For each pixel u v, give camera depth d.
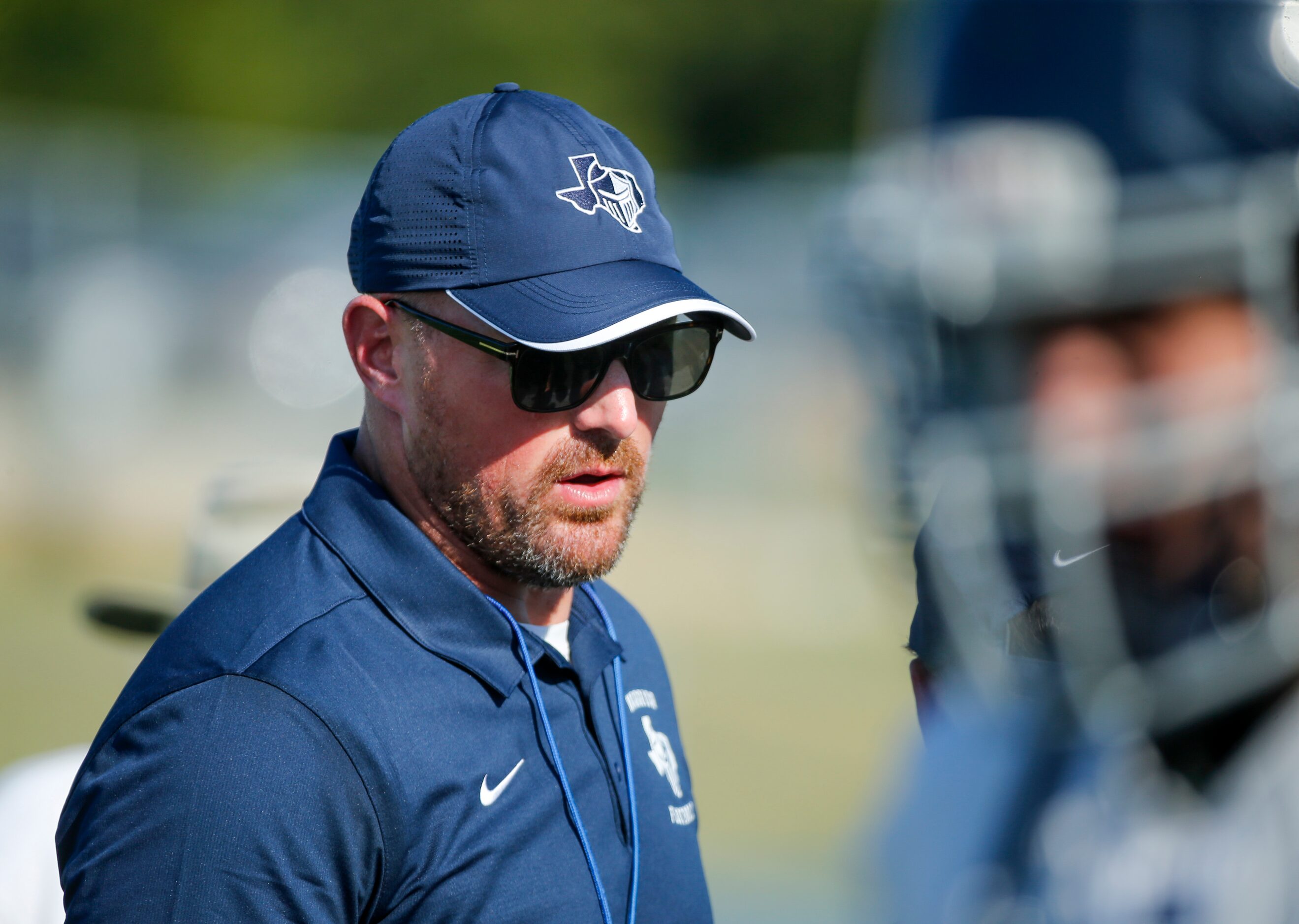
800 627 35.41
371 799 5.73
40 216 43.12
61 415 41.44
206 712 5.73
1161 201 2.64
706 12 61.50
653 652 8.12
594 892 6.27
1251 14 2.64
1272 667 2.84
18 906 7.37
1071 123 2.71
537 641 6.59
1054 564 2.82
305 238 45.69
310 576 6.32
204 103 62.50
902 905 3.34
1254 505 2.75
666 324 6.92
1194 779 2.95
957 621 3.08
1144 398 2.68
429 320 6.62
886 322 3.03
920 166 2.95
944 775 3.28
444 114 6.88
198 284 44.09
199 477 41.78
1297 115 2.62
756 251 36.75
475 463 6.62
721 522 38.12
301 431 44.44
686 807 7.41
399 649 6.14
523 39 64.19
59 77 61.97
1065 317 2.71
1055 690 3.03
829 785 22.73
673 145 61.69
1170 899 2.87
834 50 57.53
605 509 6.76
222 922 5.44
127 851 5.59
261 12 64.62
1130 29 2.68
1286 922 2.72
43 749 22.55
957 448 2.85
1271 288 2.65
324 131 64.25
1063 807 3.03
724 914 16.67
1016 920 3.03
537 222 6.57
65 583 35.16
